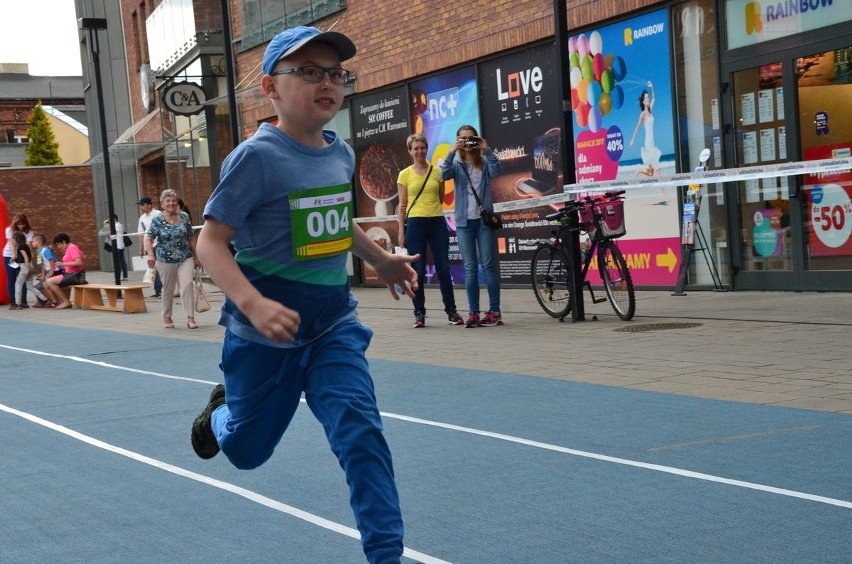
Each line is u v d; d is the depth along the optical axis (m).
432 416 7.26
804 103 12.80
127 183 42.88
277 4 23.56
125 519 5.17
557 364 9.16
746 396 7.18
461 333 11.96
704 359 8.77
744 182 13.73
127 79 42.69
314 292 3.81
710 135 14.03
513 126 17.25
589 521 4.63
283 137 3.76
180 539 4.77
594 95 15.69
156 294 23.66
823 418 6.38
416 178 12.62
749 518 4.53
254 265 3.76
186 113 25.41
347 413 3.60
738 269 13.87
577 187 11.98
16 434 7.67
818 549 4.09
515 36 16.73
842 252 12.53
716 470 5.35
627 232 15.26
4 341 15.48
